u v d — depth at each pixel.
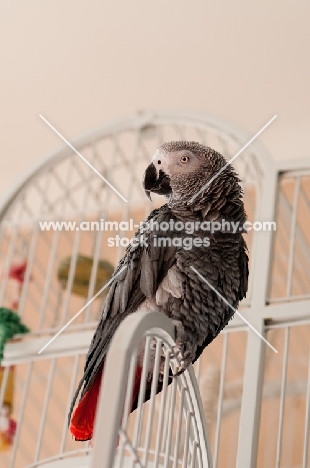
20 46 2.88
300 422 2.54
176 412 2.06
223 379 1.72
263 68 2.81
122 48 2.82
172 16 2.64
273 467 2.49
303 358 2.69
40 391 3.02
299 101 2.94
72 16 2.70
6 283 2.24
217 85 2.94
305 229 2.88
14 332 2.00
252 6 2.54
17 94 3.15
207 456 1.33
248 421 1.61
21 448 2.92
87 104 3.15
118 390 0.92
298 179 1.89
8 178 3.65
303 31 2.61
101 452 0.88
